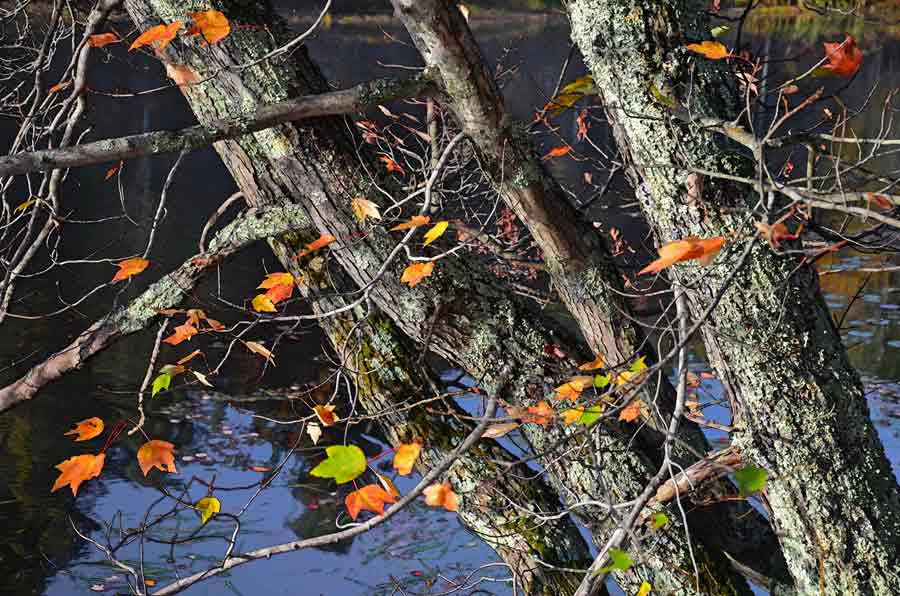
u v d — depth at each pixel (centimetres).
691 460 287
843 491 233
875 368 740
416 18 230
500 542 299
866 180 198
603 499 270
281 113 232
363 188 283
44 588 473
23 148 353
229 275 969
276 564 494
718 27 265
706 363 698
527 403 287
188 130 223
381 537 530
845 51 181
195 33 214
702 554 279
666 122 220
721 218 229
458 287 287
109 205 1184
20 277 344
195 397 705
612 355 286
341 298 308
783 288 228
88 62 315
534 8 1877
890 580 232
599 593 295
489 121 249
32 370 317
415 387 306
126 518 547
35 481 583
